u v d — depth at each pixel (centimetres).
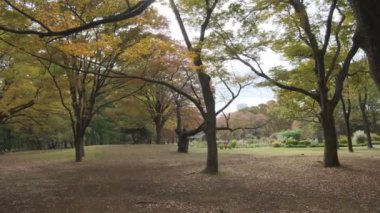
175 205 868
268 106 3306
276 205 850
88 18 1206
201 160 2008
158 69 1795
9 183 1268
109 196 1000
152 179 1310
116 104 3228
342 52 1597
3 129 3684
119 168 1692
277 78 1602
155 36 1641
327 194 968
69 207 870
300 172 1410
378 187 1052
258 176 1328
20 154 2806
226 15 1342
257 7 1359
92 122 4050
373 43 439
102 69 1942
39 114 2430
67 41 1279
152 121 3694
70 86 1881
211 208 830
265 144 3738
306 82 1644
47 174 1517
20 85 1833
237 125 4016
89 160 2120
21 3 995
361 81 1852
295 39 1506
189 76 2150
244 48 1420
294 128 4747
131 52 1341
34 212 823
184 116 2919
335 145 1558
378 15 429
